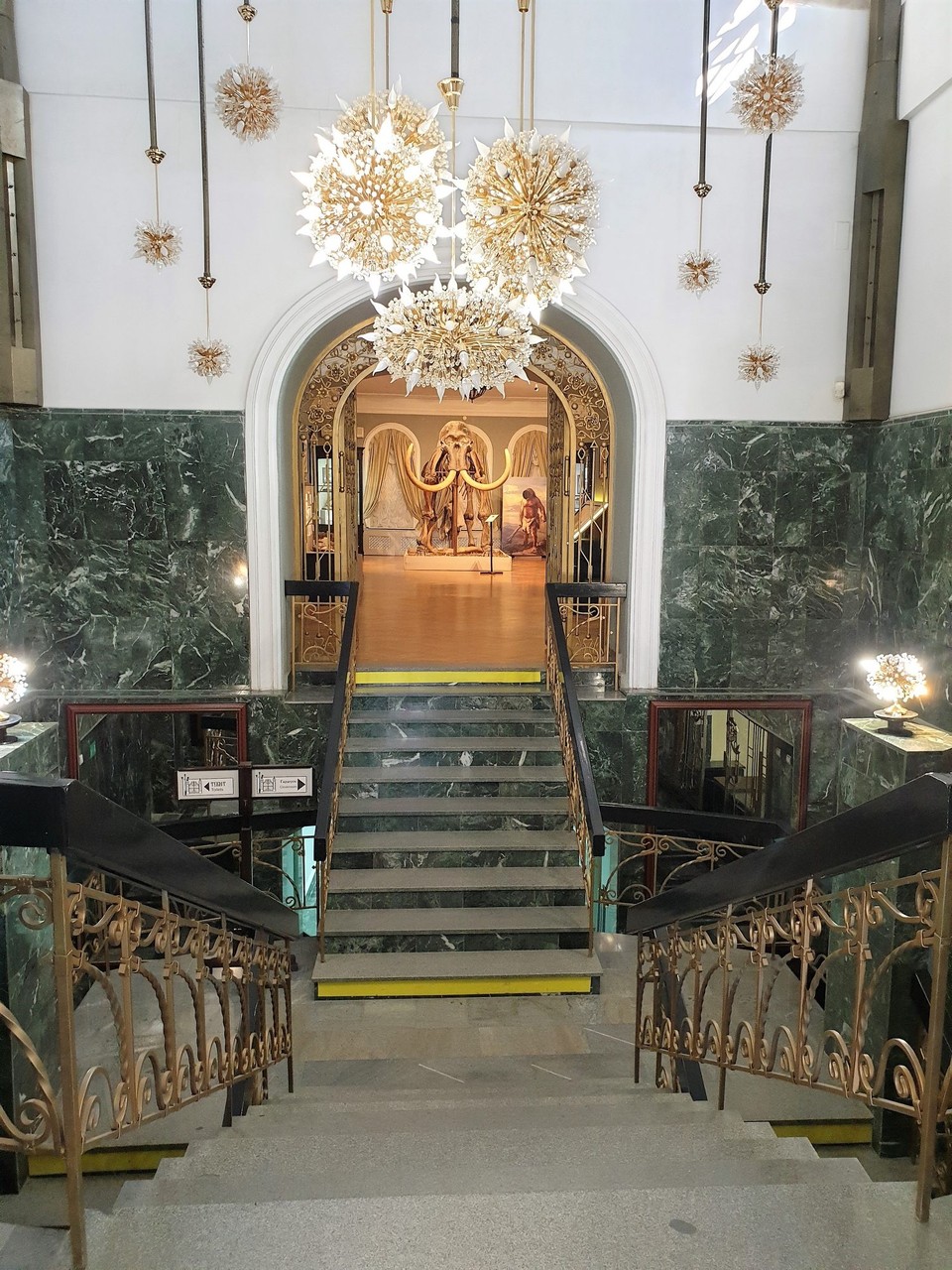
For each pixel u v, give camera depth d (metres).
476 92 7.78
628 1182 2.57
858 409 8.16
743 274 8.24
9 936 4.56
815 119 7.96
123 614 8.30
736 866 3.08
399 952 6.65
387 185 3.50
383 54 7.70
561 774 7.91
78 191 7.74
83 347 7.94
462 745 8.15
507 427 20.30
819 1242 1.95
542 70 7.80
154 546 8.24
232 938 3.39
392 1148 3.05
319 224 3.65
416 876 7.10
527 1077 5.27
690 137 8.05
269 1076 5.24
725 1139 2.95
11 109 7.38
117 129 7.70
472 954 6.62
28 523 8.11
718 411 8.42
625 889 8.88
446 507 20.06
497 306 4.11
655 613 8.67
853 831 2.28
